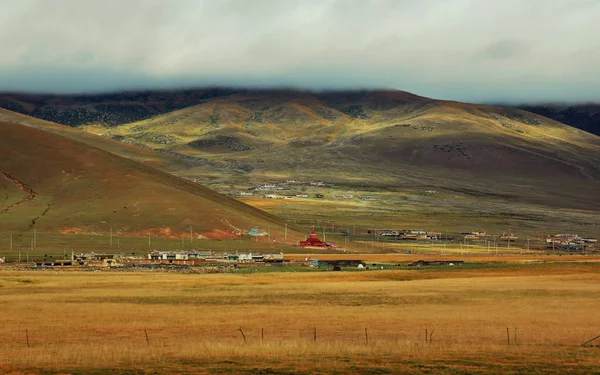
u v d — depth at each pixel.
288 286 167.38
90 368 70.06
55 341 91.12
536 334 95.06
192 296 144.50
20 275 196.25
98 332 98.69
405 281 184.12
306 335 94.81
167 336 94.62
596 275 196.88
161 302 134.50
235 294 148.38
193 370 69.12
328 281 186.50
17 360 74.44
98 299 138.62
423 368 70.25
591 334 95.12
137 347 83.38
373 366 70.94
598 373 69.06
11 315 115.06
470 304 130.88
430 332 97.25
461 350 80.12
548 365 72.38
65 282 175.50
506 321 108.38
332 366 70.88
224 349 79.75
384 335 94.38
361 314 116.56
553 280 181.50
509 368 70.62
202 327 102.94
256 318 112.31
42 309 122.25
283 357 75.44
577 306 127.50
